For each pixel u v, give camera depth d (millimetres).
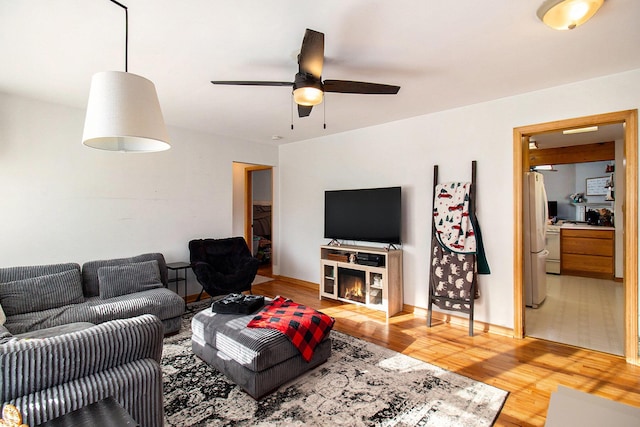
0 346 1154
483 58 2309
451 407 2008
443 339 3088
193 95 3061
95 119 1253
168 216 4195
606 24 1854
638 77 2521
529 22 1846
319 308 4070
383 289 3719
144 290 3277
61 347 1237
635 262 2564
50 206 3279
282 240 5598
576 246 5910
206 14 1756
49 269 3014
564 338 3098
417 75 2607
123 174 3795
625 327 2625
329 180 4812
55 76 2623
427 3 1666
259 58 2303
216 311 2676
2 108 3002
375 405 2025
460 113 3463
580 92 2762
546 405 2041
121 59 2314
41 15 1758
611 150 5453
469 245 3287
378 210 4035
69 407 1177
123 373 1347
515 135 3111
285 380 2221
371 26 1886
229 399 2078
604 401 1352
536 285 3998
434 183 3594
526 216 4023
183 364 2533
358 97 3146
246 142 5121
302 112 2654
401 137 3959
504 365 2559
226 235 4844
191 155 4426
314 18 1801
